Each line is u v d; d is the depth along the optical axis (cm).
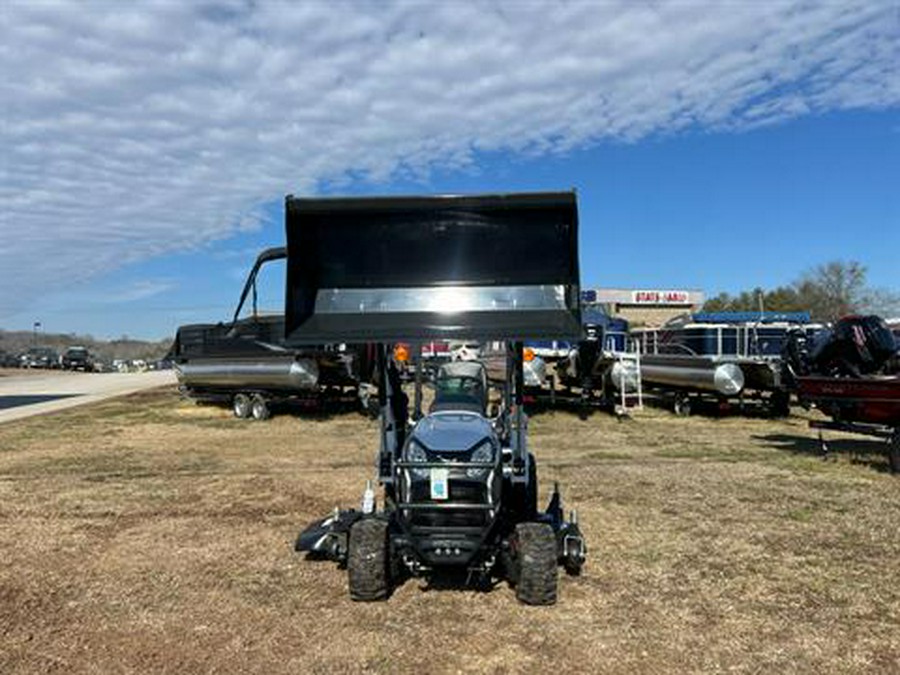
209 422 1831
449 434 550
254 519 812
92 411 2147
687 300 7162
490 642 482
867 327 1135
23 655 471
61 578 619
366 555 546
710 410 1825
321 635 496
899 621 518
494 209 546
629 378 1777
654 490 933
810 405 1243
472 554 525
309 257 559
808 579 600
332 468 1134
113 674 444
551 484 969
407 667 450
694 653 467
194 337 2025
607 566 632
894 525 761
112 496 941
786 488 943
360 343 547
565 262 547
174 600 564
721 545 691
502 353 700
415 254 556
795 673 441
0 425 1808
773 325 1898
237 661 460
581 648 473
